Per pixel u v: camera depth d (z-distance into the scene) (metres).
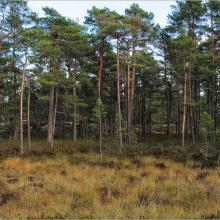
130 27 30.33
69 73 33.84
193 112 39.06
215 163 20.98
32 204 10.24
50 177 15.15
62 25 30.83
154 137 43.28
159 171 17.98
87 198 11.00
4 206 9.98
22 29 28.25
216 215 8.82
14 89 32.59
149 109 49.12
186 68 31.02
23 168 18.55
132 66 35.06
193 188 12.29
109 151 27.72
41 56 28.36
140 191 12.04
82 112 41.38
